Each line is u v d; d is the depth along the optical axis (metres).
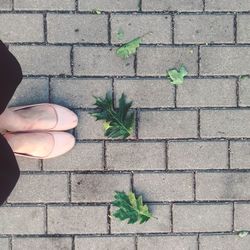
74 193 1.36
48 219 1.36
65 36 1.34
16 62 1.15
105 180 1.36
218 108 1.36
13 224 1.36
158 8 1.34
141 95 1.35
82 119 1.35
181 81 1.34
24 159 1.35
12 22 1.33
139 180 1.36
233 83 1.35
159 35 1.34
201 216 1.37
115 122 1.33
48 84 1.35
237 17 1.34
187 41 1.35
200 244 1.37
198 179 1.36
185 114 1.35
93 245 1.37
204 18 1.34
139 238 1.37
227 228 1.37
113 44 1.34
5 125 1.27
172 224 1.37
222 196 1.37
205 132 1.36
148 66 1.35
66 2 1.34
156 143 1.36
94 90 1.35
